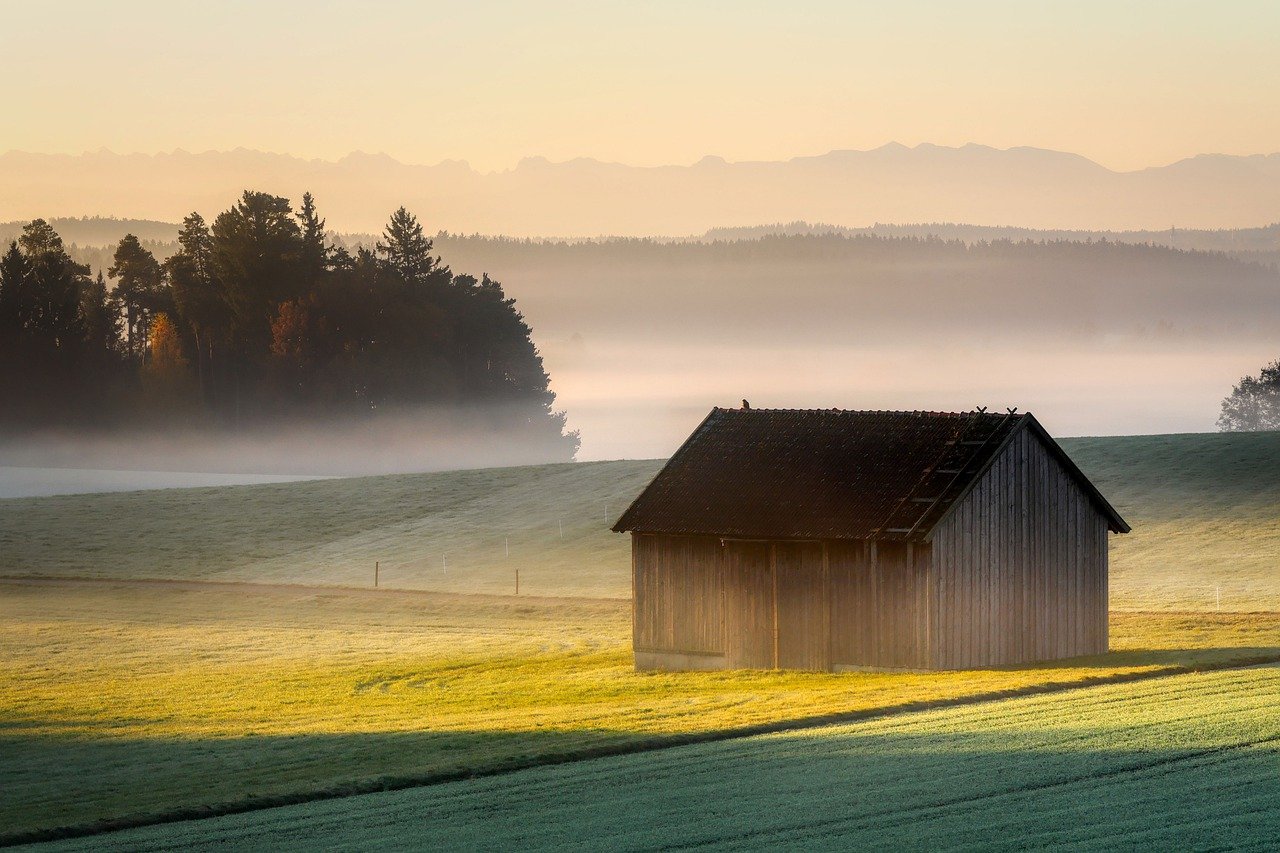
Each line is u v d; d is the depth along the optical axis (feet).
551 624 229.45
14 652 207.62
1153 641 182.50
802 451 182.80
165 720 147.74
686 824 86.84
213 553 322.96
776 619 171.94
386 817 92.84
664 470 187.21
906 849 78.79
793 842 81.61
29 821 97.76
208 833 91.20
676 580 178.91
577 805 93.20
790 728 117.91
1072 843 78.02
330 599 262.26
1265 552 248.52
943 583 162.91
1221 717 108.68
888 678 153.89
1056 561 175.73
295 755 118.73
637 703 143.84
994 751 100.94
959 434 174.60
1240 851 75.10
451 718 136.46
